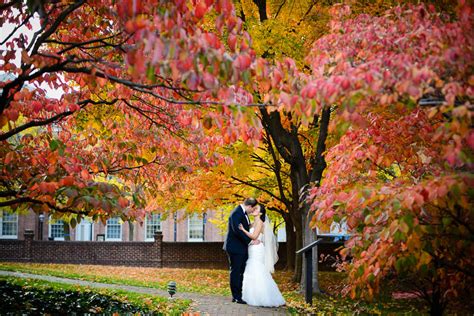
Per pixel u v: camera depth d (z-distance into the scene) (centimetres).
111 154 894
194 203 1872
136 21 425
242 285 1120
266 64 512
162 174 930
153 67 439
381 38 520
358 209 609
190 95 678
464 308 723
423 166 643
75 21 771
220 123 561
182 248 2941
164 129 886
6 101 636
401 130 630
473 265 617
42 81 778
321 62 538
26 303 920
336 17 646
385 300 1213
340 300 1295
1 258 2878
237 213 1126
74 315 880
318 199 686
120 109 878
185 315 886
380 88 458
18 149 772
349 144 678
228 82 516
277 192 2002
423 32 484
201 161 873
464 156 441
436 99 492
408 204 482
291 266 2252
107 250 2930
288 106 482
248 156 1583
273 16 1359
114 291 1233
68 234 3859
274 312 1013
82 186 661
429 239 572
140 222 765
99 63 627
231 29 497
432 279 701
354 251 636
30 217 3794
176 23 472
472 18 484
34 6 593
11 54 703
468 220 561
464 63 462
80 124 957
